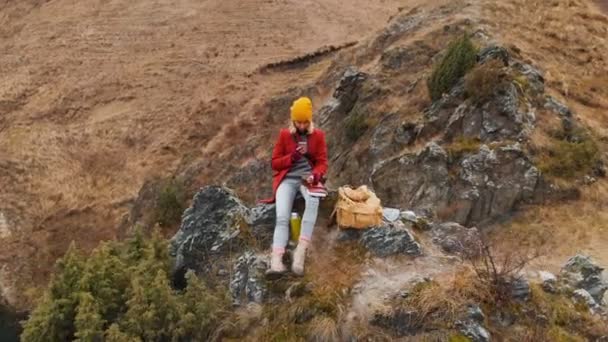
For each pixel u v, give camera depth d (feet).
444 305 22.06
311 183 24.11
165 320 23.56
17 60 115.55
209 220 28.04
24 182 91.25
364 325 21.93
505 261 24.17
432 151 44.93
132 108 101.45
